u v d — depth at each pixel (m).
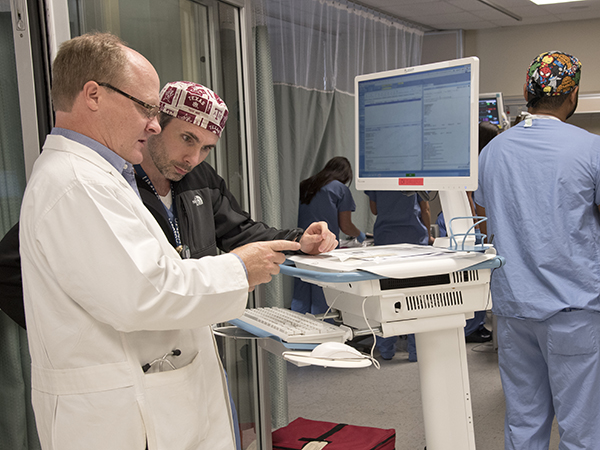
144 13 1.83
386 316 1.34
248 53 2.10
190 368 1.09
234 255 1.08
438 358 1.55
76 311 0.96
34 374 1.03
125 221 0.94
